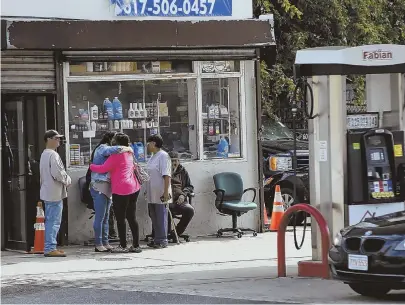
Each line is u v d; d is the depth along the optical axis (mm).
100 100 19594
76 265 16406
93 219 19203
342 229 13477
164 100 20297
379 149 14742
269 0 28609
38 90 18609
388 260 12047
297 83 14625
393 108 15250
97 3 19203
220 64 20688
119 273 15516
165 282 14406
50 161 17281
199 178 20391
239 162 20766
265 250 18234
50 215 17453
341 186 14516
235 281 14406
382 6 31219
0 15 18328
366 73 14430
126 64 19781
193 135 20562
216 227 20562
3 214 18469
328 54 14258
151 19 19594
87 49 18797
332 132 14508
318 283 14039
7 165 18453
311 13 29078
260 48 20828
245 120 20891
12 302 12930
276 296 12930
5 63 18234
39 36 18219
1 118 18406
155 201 18375
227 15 20469
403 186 14852
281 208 21281
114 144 18047
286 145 24031
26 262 16797
